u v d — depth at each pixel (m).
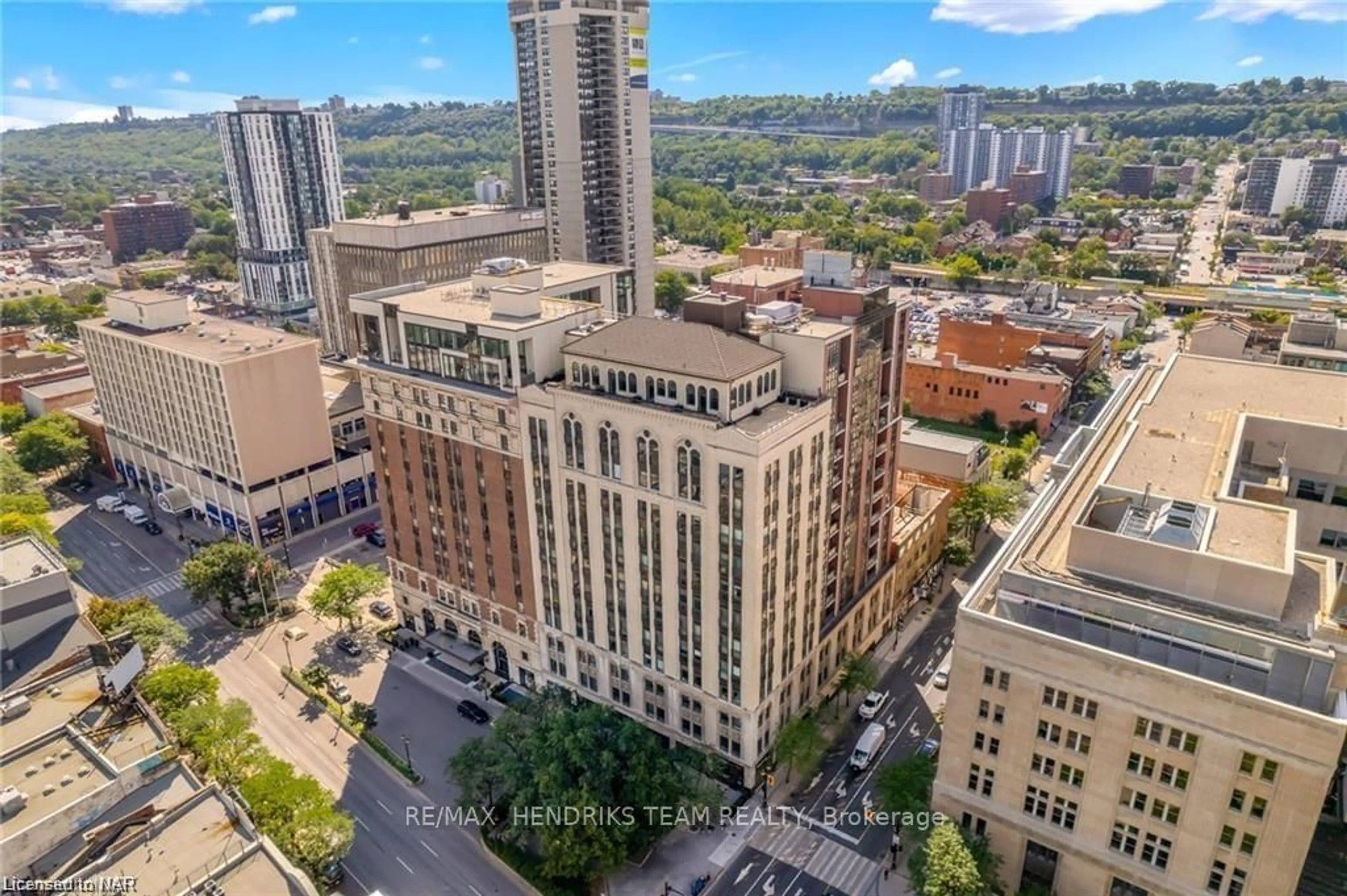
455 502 113.81
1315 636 65.88
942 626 130.38
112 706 88.75
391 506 124.31
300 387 157.88
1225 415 103.25
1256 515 77.19
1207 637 66.00
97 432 191.75
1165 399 109.06
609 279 132.62
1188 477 86.81
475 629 120.69
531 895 86.19
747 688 91.56
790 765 101.25
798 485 90.19
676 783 86.56
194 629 133.25
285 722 111.31
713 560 88.19
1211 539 73.06
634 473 91.00
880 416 111.69
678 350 90.31
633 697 103.50
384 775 102.00
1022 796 76.94
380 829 94.12
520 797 85.19
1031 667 71.94
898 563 126.88
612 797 86.50
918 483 146.25
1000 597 74.25
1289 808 62.69
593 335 97.00
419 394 111.31
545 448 98.56
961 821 81.69
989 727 76.62
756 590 86.62
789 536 90.88
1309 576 73.19
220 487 159.88
